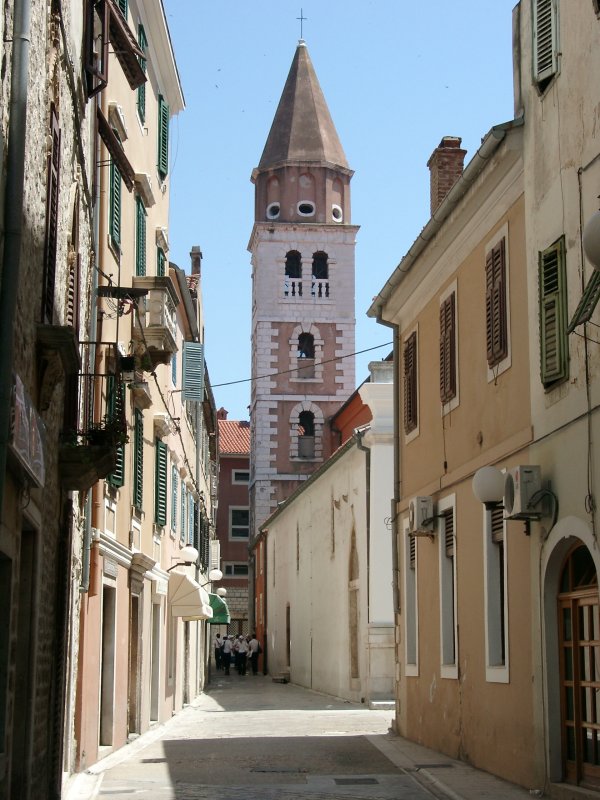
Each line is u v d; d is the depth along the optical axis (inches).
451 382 737.0
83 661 646.5
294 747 794.8
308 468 2613.2
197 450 1567.4
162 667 1063.0
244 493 3201.3
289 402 2632.9
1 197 347.6
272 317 2657.5
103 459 545.3
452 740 722.2
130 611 852.6
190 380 1255.5
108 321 724.0
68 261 539.8
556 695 546.3
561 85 546.3
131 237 822.5
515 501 553.6
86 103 606.5
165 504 1053.2
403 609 875.4
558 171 547.8
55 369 443.5
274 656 2235.5
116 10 679.7
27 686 451.5
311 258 2679.6
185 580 1144.8
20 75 357.4
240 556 3171.8
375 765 689.0
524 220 599.2
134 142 858.1
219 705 1382.9
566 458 527.8
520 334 602.2
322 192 2711.6
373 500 1263.5
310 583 1737.2
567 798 518.0
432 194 951.0
